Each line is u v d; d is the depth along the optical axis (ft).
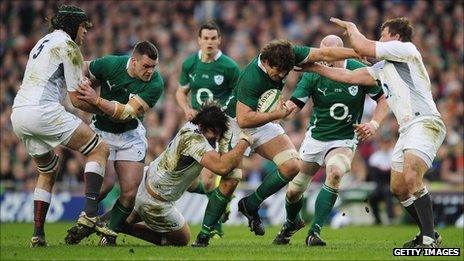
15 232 149.28
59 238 132.26
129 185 110.01
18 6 299.79
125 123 111.96
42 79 102.89
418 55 102.53
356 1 280.10
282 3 286.66
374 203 191.93
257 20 279.08
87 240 123.95
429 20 272.92
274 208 188.34
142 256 92.79
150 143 214.69
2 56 285.64
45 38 105.09
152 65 108.68
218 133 102.17
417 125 100.99
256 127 106.01
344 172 114.83
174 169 103.50
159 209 106.63
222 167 100.48
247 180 203.51
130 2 294.46
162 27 283.38
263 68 104.53
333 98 118.01
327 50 107.14
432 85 246.27
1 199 197.36
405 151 100.37
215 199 106.93
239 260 89.25
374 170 192.44
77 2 296.51
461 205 189.26
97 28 289.74
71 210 193.36
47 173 107.04
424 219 100.63
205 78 139.03
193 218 187.83
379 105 118.73
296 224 118.73
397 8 277.03
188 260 89.20
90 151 105.60
